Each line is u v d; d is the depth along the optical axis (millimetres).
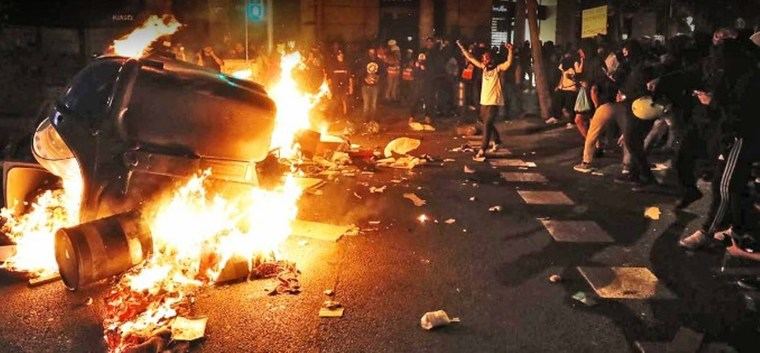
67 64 16828
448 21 21984
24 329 4191
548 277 5234
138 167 5145
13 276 5086
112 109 5055
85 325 4262
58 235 4707
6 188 6094
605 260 5645
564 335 4188
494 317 4453
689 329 4207
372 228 6602
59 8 16688
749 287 4984
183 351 3877
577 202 7820
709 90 5559
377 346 4016
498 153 11414
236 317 4387
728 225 6090
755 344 4094
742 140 5395
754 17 14734
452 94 17266
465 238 6293
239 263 5000
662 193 8188
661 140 11312
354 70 17703
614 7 18312
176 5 19078
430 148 12031
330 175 9227
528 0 15719
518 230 6586
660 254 5812
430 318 4277
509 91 16688
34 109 15852
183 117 5293
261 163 6281
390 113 17094
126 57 5469
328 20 21500
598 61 14203
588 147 9711
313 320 4363
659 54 11125
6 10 16234
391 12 21938
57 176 6191
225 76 5992
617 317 4469
